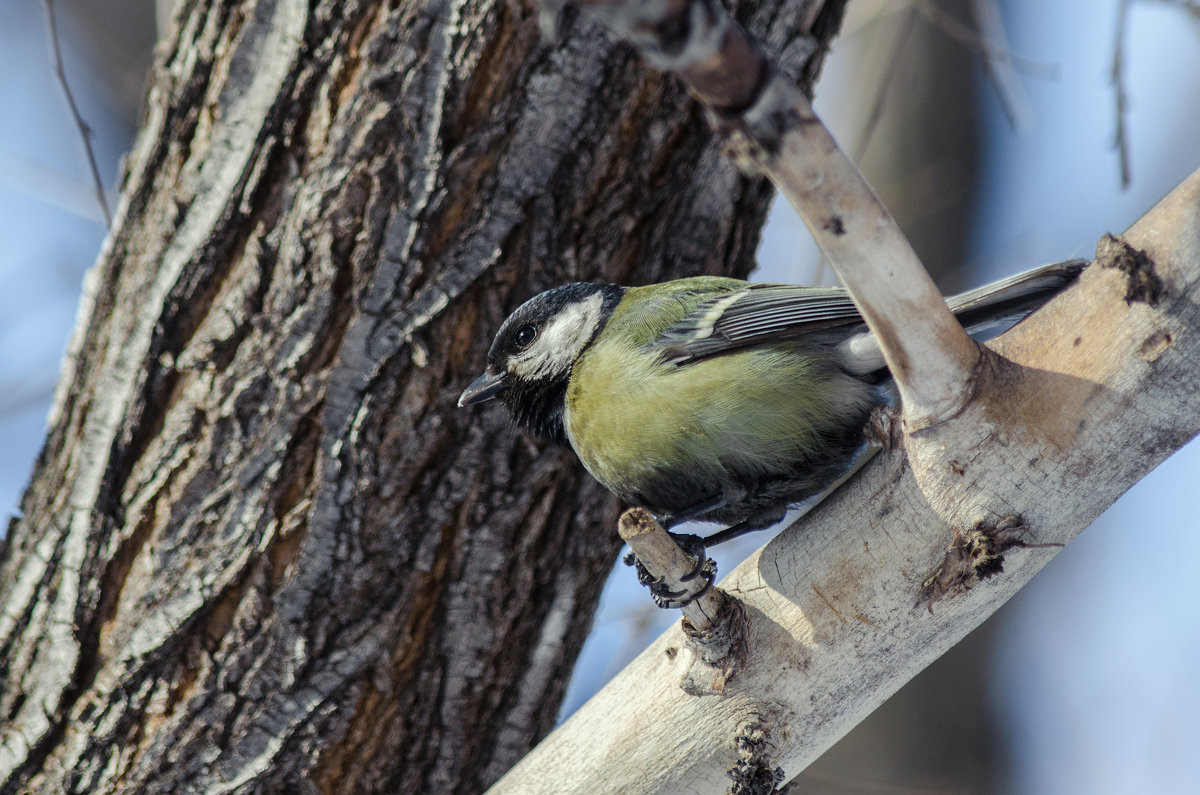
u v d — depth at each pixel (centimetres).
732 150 371
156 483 669
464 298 682
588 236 710
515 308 696
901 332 458
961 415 484
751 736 528
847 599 517
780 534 549
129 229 706
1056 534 492
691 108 703
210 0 684
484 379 686
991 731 1133
